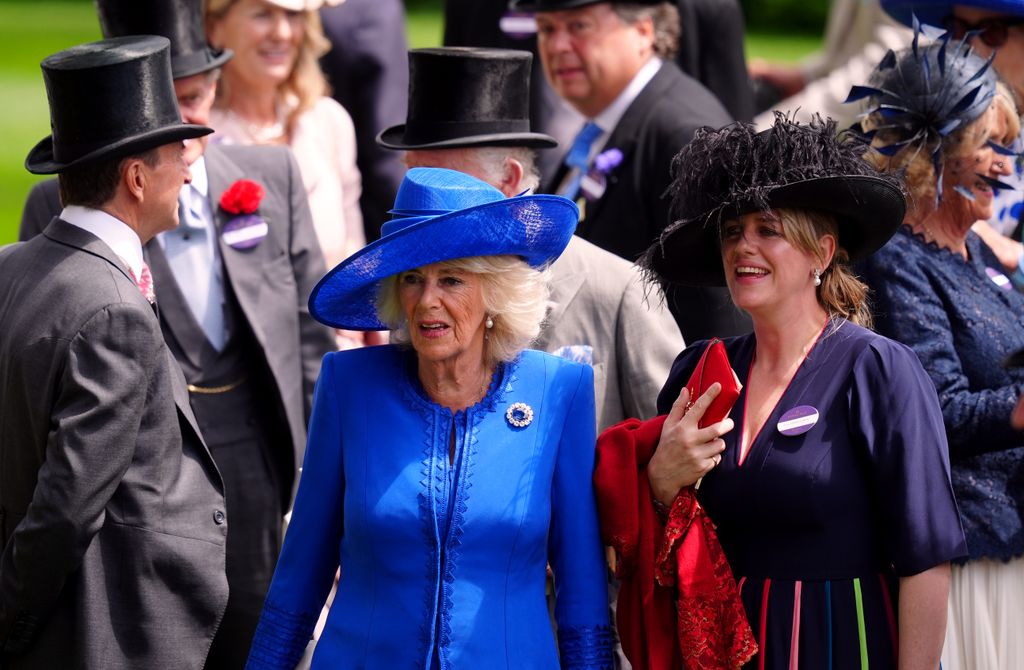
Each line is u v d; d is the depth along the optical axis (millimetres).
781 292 13094
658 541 13570
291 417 18609
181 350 18203
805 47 95375
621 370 15969
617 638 15898
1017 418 14234
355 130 26312
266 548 18562
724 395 13195
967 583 14961
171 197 15297
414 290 13172
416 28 95938
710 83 27094
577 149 20953
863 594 12898
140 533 14734
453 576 13039
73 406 14102
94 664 14570
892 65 15227
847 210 12945
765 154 12852
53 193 18703
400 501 13172
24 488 14719
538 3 20453
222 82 22406
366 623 13195
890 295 15062
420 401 13531
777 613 13000
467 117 16828
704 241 13805
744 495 13156
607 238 20219
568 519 13648
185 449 15484
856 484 12859
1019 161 15992
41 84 83500
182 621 15031
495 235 12852
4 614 14477
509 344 13484
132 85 14875
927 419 12727
